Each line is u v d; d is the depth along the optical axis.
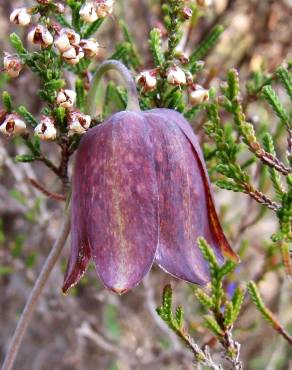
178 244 0.17
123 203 0.17
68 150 0.19
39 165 0.35
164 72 0.20
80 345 0.37
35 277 0.34
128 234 0.17
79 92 0.20
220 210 0.31
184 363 0.30
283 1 0.31
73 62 0.18
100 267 0.17
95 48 0.19
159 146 0.17
